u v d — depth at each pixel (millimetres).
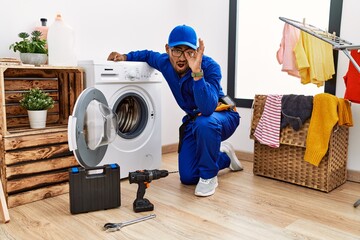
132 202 1812
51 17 2244
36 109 1891
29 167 1777
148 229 1479
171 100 3088
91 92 1746
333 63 2250
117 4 2613
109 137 1890
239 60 2967
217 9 2979
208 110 1909
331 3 2301
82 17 2410
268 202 1835
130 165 2209
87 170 1664
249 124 2826
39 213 1649
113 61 2082
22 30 2113
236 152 2914
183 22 3158
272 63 2752
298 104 2102
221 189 2051
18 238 1386
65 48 2006
